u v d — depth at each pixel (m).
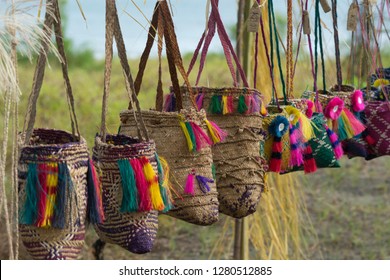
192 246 6.34
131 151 2.45
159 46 2.98
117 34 2.45
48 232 2.31
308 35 3.47
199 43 3.14
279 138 3.15
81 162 2.32
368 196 7.57
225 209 3.03
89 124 6.82
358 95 3.61
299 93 5.15
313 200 7.32
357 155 3.76
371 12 3.82
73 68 11.71
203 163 2.82
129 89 2.49
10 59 2.25
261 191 3.08
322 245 6.32
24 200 2.27
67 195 2.27
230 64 3.06
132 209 2.43
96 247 4.34
